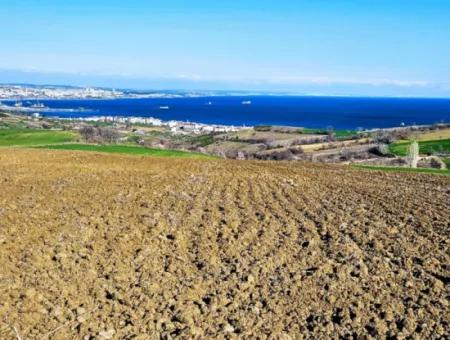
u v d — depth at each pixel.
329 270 12.47
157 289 11.27
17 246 14.03
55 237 14.91
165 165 33.91
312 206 20.00
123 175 27.86
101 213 18.08
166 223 16.81
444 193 23.94
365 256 13.65
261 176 28.78
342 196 22.52
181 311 10.13
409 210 19.52
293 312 10.26
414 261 13.34
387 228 16.56
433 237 15.52
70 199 20.52
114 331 9.41
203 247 14.20
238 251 13.84
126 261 12.98
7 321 9.73
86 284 11.46
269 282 11.73
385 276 12.14
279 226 16.55
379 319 9.90
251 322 9.77
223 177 27.94
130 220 17.12
